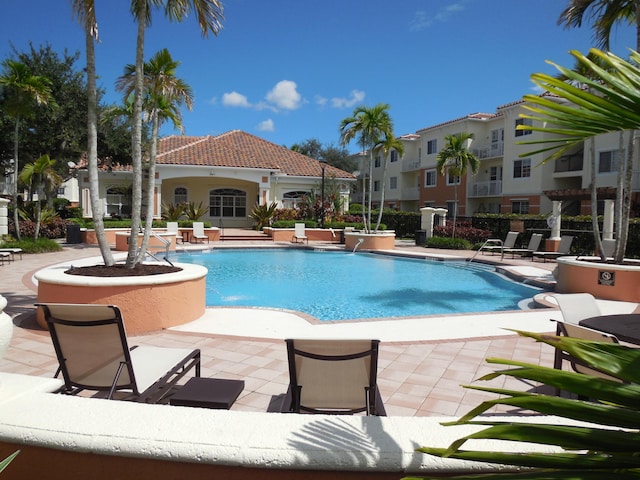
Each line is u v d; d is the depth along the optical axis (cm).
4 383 217
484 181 3294
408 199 4062
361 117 1925
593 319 431
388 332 638
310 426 181
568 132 125
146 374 344
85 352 323
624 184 1062
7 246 1576
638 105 112
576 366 354
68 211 2488
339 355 292
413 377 457
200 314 704
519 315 749
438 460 162
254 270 1434
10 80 1512
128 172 2548
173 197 2894
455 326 676
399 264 1591
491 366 492
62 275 614
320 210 2558
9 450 181
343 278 1291
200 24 761
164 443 168
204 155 2647
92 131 662
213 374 455
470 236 2117
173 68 944
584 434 111
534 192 2814
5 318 201
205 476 169
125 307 591
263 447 165
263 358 505
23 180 1741
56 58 2273
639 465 108
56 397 204
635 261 970
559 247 1503
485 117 3256
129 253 686
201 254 1839
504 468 163
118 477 174
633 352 115
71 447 172
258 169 2592
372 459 162
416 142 4056
